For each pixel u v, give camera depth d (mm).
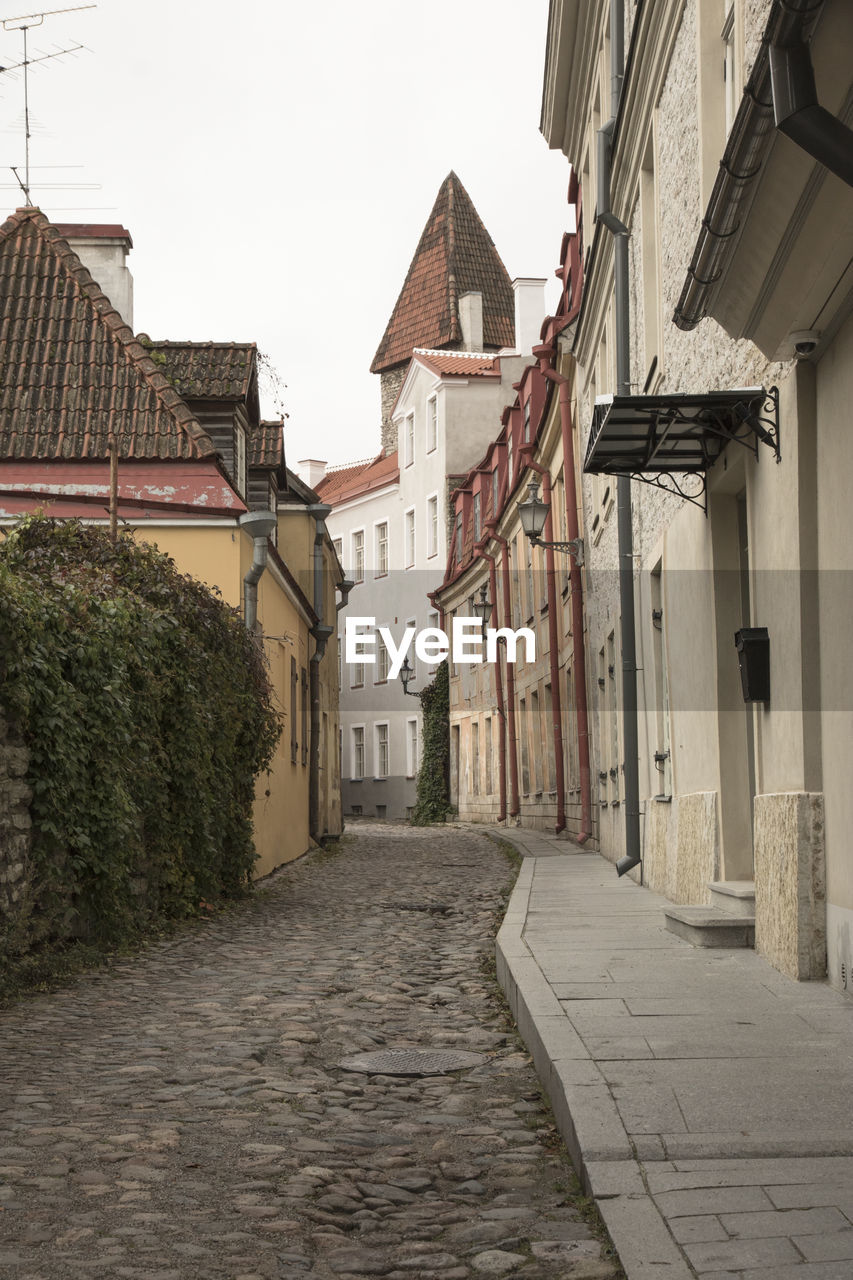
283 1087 6203
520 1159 5086
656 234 12805
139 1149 5117
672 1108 5047
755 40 8445
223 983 9117
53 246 19094
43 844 9547
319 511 26078
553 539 26969
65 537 12617
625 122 13773
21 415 17250
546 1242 4098
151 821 12055
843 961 7242
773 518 8219
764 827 8492
